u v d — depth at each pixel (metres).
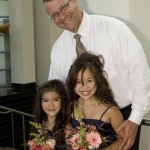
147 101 1.88
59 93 2.15
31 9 6.25
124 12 2.22
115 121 1.93
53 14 1.84
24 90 6.17
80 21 1.95
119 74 1.93
